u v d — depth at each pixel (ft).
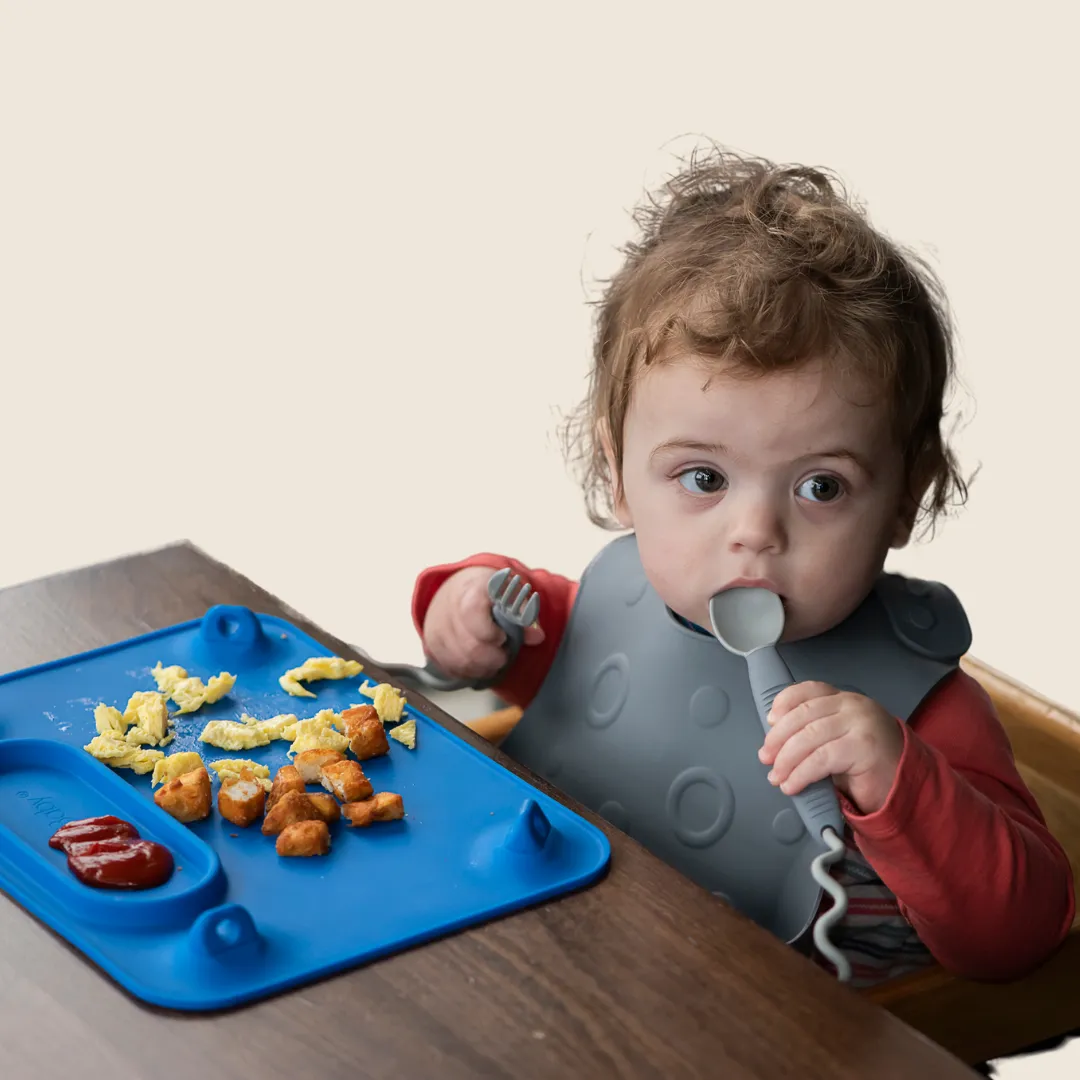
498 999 3.45
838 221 4.57
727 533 4.34
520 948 3.59
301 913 3.65
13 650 4.58
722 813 4.74
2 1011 3.38
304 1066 3.27
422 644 5.33
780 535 4.31
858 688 4.64
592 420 5.11
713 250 4.51
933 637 4.73
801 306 4.30
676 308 4.41
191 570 4.99
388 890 3.73
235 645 4.57
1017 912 4.21
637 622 5.06
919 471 4.69
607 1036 3.36
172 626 4.68
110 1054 3.28
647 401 4.42
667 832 4.80
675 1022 3.41
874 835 4.04
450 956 3.56
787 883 4.64
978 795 4.20
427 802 4.05
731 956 3.59
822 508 4.33
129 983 3.43
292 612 4.82
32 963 3.51
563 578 5.50
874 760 4.00
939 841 4.09
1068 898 4.41
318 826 3.84
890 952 4.66
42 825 3.90
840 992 3.50
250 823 3.93
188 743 4.23
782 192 4.74
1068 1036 4.69
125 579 4.93
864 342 4.31
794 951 3.61
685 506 4.40
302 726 4.24
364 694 4.46
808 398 4.23
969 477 5.16
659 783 4.84
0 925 3.60
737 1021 3.41
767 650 4.28
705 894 3.78
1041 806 5.41
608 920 3.68
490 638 5.12
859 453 4.30
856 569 4.40
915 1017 4.45
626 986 3.49
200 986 3.42
